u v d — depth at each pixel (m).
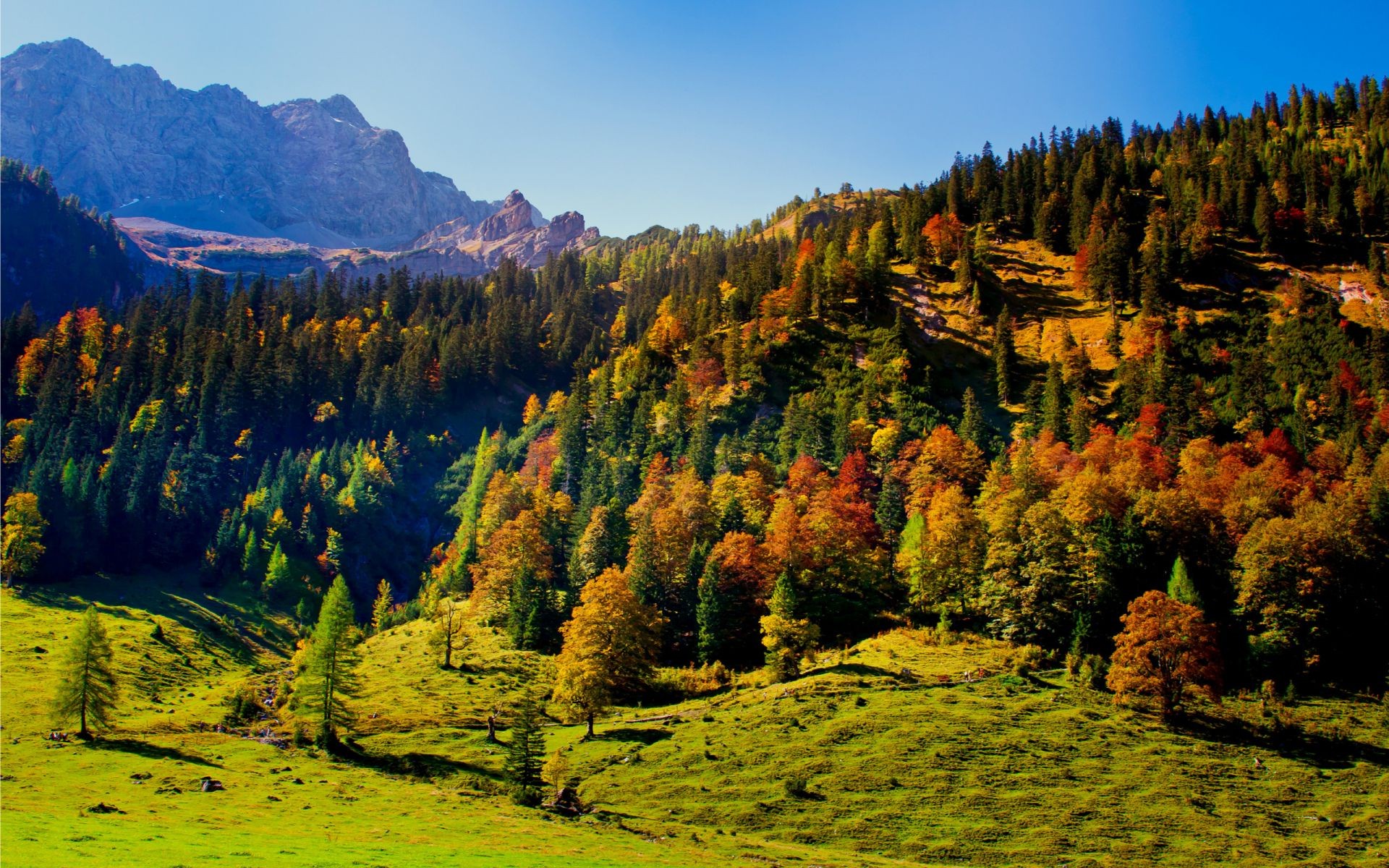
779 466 162.38
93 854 37.06
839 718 78.75
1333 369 160.25
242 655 143.75
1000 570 102.94
